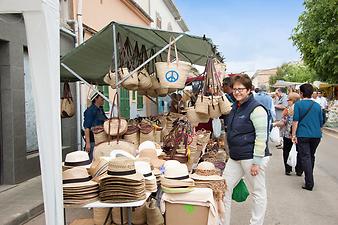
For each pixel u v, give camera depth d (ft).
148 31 17.74
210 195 12.36
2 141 24.84
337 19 65.10
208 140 23.62
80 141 34.47
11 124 24.85
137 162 12.75
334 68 68.28
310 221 18.16
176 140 17.66
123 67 17.78
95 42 18.72
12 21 24.54
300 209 20.04
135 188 11.01
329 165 33.30
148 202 14.47
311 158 24.38
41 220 19.11
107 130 16.34
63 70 22.89
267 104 28.58
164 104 52.65
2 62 24.86
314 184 25.72
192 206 12.39
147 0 65.51
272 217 18.72
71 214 19.36
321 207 20.42
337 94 98.02
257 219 14.85
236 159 14.88
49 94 9.28
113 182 10.99
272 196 22.61
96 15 39.73
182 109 30.76
